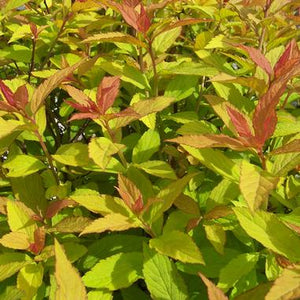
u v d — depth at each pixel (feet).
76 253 5.04
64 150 5.60
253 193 3.96
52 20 8.91
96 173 6.64
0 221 5.91
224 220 5.40
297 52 5.90
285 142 6.01
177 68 6.42
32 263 4.91
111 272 4.82
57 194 5.71
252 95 7.04
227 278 4.62
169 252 4.54
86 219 5.07
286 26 6.93
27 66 8.16
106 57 7.38
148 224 5.01
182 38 8.73
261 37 7.00
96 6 7.08
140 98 6.55
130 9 6.00
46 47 8.18
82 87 6.79
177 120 6.33
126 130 7.59
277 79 5.17
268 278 4.72
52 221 5.71
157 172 5.38
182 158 6.28
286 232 4.27
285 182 5.94
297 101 8.65
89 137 7.66
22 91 5.36
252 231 4.28
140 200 4.81
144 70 6.69
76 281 3.43
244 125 4.72
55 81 5.36
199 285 5.19
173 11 8.71
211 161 5.10
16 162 5.63
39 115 5.82
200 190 6.03
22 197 5.89
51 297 4.61
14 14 8.11
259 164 6.37
